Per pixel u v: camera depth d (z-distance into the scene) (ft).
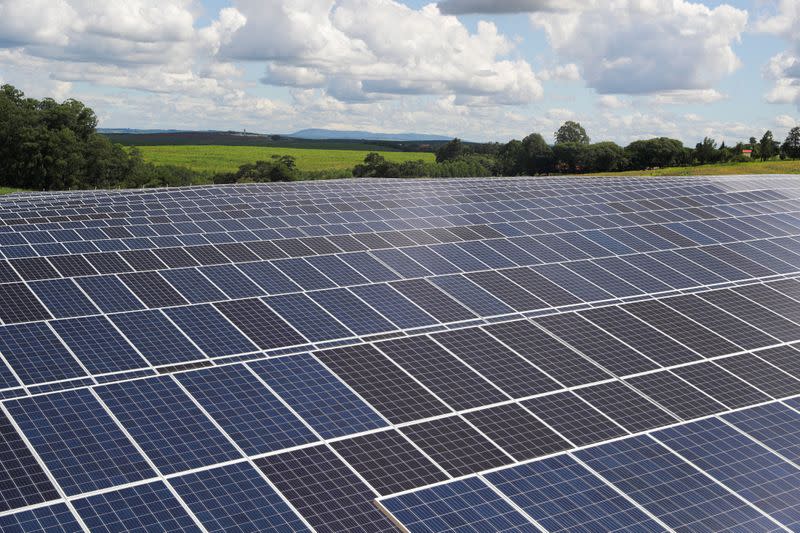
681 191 233.35
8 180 549.54
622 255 161.48
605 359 109.09
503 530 71.67
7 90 607.78
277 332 110.42
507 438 87.10
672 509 76.33
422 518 72.43
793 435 92.58
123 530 67.97
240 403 90.43
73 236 153.79
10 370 93.76
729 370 108.88
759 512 76.84
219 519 70.49
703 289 143.13
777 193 238.27
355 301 124.26
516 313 124.06
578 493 77.87
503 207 202.80
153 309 115.44
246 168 643.86
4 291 117.70
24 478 73.61
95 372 95.09
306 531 69.97
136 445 80.53
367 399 93.45
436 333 113.80
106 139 583.17
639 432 90.43
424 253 153.38
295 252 149.18
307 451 82.07
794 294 144.36
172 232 161.27
